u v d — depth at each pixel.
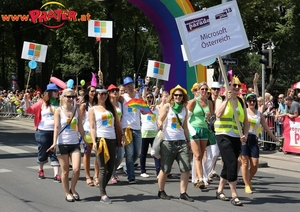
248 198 7.61
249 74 48.94
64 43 44.12
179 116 7.26
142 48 46.16
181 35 7.21
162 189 7.51
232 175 7.07
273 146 14.20
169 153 7.29
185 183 7.38
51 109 8.98
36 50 12.16
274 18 29.78
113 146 7.21
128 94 9.10
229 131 7.10
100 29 11.38
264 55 13.38
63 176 7.21
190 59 7.22
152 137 9.60
